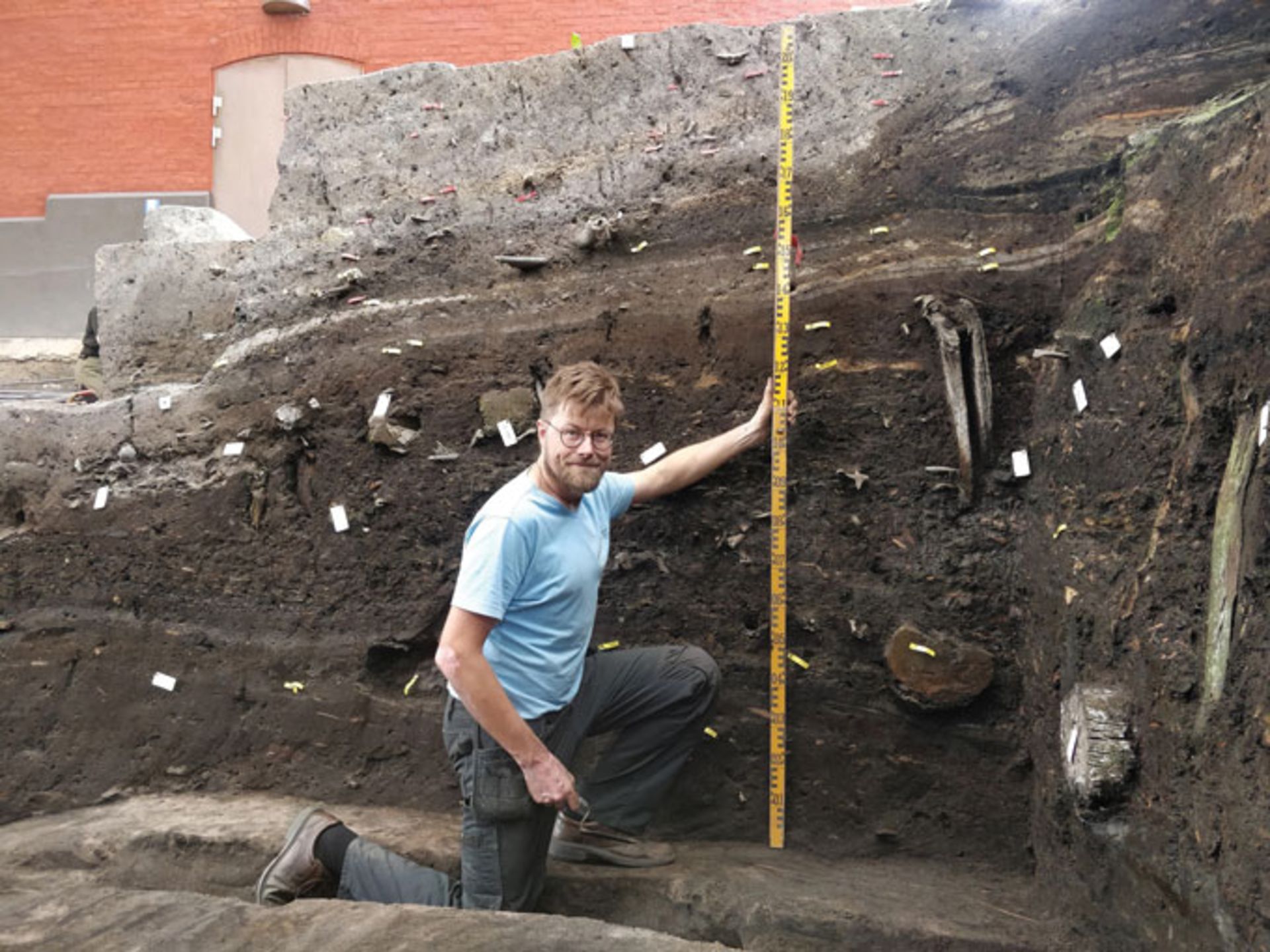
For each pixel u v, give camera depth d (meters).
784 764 2.78
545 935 2.01
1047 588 2.55
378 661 3.11
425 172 3.28
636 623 2.92
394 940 2.01
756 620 2.84
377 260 3.23
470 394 3.06
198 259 3.50
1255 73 2.43
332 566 3.13
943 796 2.71
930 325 2.74
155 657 3.22
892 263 2.80
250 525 3.21
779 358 2.75
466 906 2.37
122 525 3.28
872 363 2.79
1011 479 2.72
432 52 6.73
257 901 2.51
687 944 1.95
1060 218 2.71
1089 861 2.28
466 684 2.12
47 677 3.25
